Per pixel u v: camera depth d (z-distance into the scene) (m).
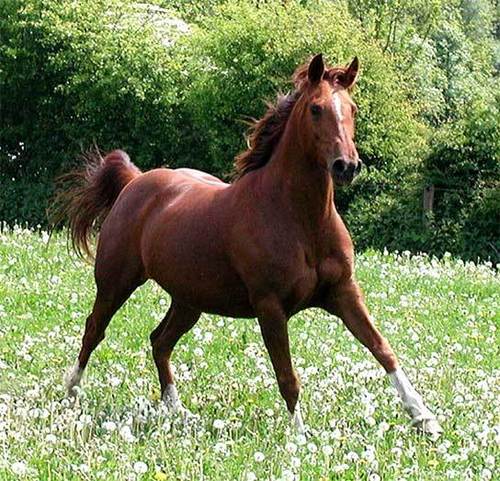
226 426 11.24
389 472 9.81
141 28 41.38
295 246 11.03
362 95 37.34
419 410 11.15
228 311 11.89
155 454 10.23
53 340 15.27
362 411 11.70
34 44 40.78
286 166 11.10
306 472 9.74
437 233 36.34
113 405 12.38
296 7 38.44
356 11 52.31
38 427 11.04
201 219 11.81
